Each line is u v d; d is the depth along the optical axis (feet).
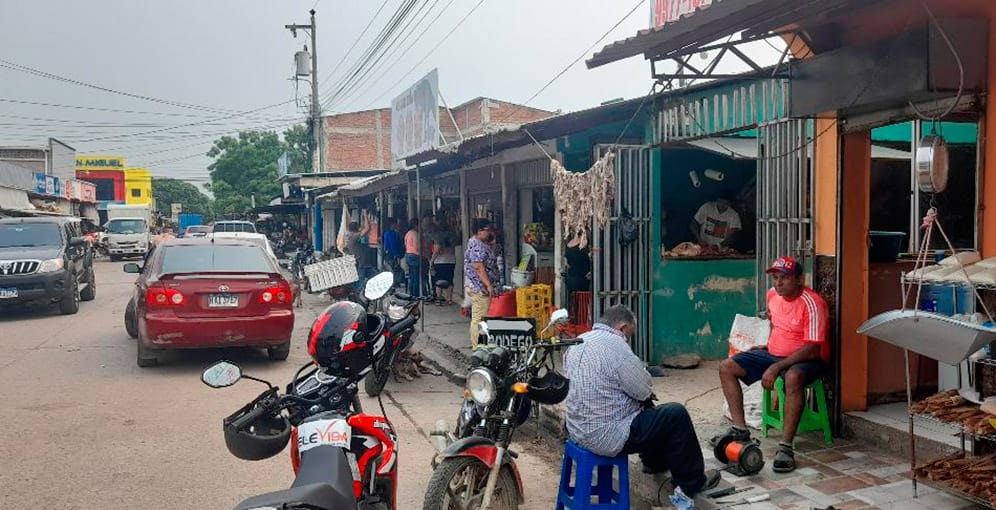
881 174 28.96
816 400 18.40
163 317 29.07
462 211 46.93
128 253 106.93
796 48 19.80
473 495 14.57
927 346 12.74
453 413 24.12
